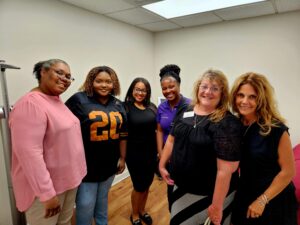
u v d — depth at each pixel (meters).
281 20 2.94
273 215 1.22
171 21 3.25
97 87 1.70
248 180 1.27
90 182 1.70
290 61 2.95
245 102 1.23
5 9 1.94
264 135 1.18
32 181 1.20
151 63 3.94
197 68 3.62
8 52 1.99
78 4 2.52
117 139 1.82
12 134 1.22
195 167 1.27
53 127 1.29
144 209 2.34
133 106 2.11
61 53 2.44
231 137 1.16
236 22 3.23
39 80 1.39
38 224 1.36
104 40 2.96
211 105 1.30
